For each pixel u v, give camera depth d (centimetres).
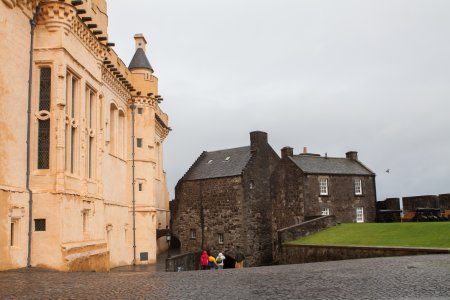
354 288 1087
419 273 1315
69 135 2102
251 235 4944
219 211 5075
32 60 1988
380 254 2572
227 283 1259
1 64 1739
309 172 4366
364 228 3459
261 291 1091
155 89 3731
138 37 3950
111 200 3031
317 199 4378
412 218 4112
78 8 2225
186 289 1152
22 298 1023
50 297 1036
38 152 1986
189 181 5391
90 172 2442
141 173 3578
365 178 4734
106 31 2703
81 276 1543
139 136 3612
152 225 3572
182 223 5350
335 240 3203
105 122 2914
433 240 2595
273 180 4700
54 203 1922
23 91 1911
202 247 5144
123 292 1110
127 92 3491
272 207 4675
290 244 3375
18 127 1861
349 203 4559
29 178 1919
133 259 3422
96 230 2347
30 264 1869
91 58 2412
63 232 1928
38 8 2002
